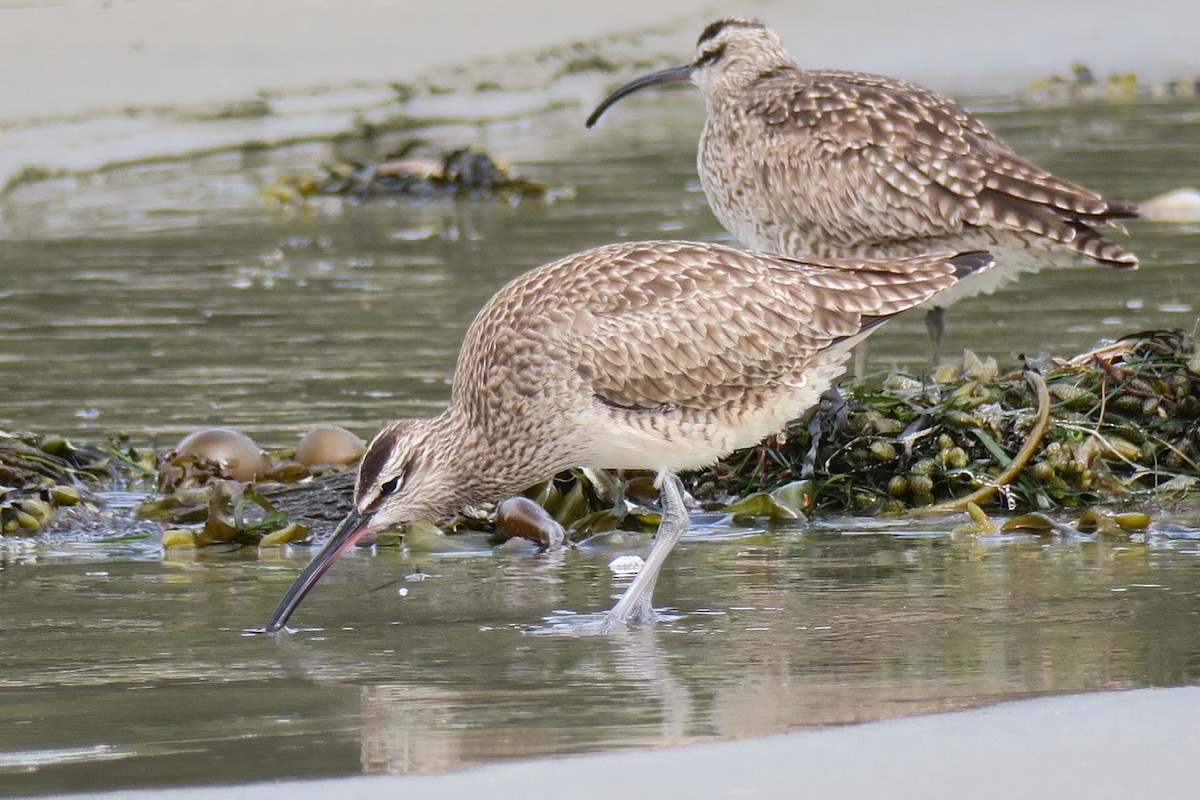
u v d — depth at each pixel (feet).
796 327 36.70
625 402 36.11
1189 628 31.89
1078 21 125.39
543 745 26.50
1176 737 26.32
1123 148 86.48
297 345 56.29
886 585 35.55
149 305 61.87
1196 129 92.38
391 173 82.48
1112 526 39.55
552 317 36.17
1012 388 44.06
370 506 35.88
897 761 25.57
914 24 123.03
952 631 32.09
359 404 49.65
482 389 36.55
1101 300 59.26
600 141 95.04
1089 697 28.09
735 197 50.24
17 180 82.94
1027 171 46.24
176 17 106.73
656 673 30.14
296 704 28.73
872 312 37.22
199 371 53.47
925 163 46.55
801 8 123.75
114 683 29.94
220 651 31.89
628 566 38.14
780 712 27.76
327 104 97.25
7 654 31.68
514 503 40.65
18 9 106.11
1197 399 43.52
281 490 43.01
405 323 58.85
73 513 41.91
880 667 30.01
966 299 60.29
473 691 29.30
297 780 25.26
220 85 96.84
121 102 92.94
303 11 110.52
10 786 25.09
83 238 73.26
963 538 39.47
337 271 67.05
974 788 24.57
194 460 43.45
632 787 24.75
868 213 47.21
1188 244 67.21
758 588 35.70
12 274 66.64
